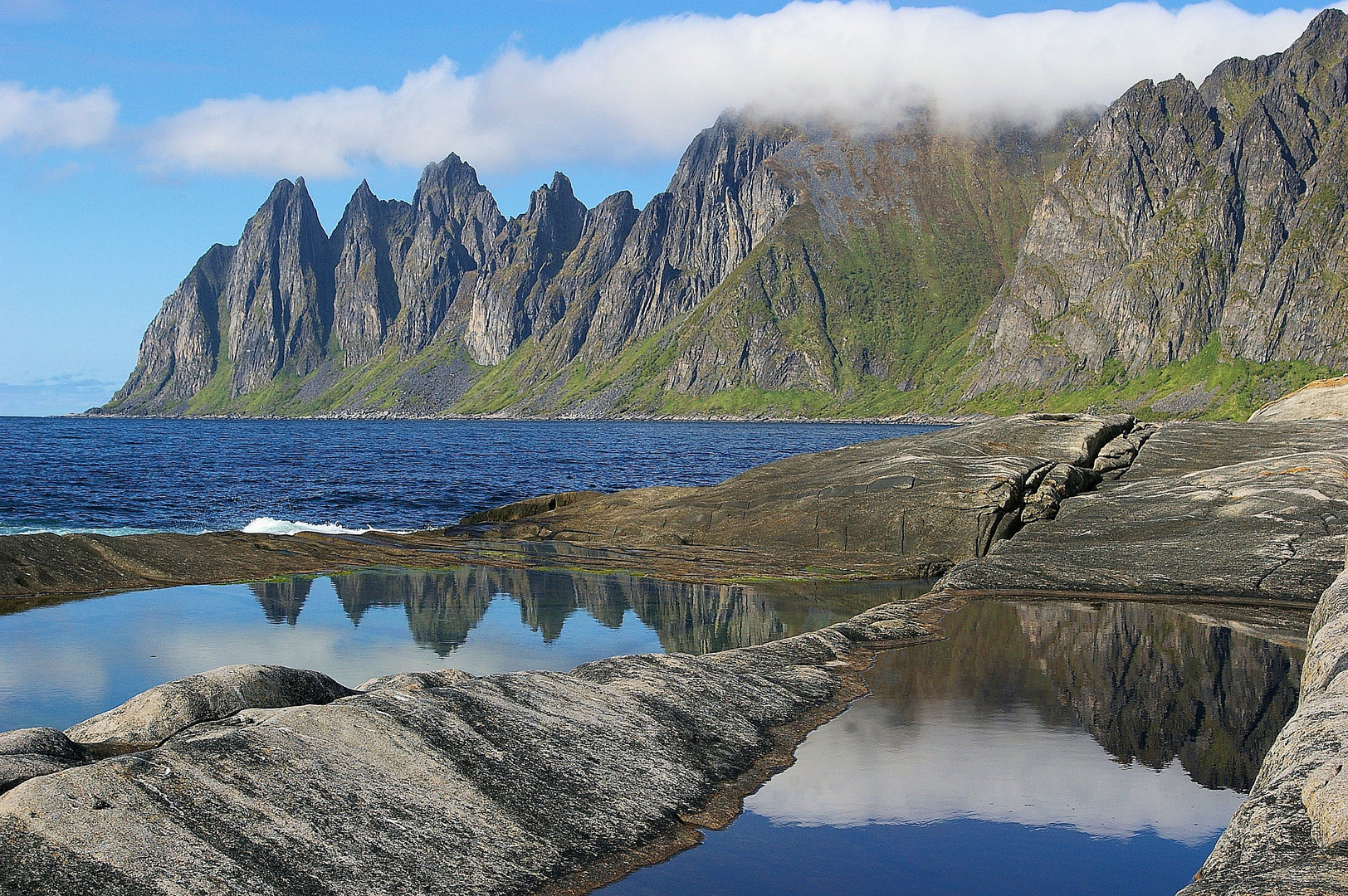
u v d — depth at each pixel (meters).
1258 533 33.69
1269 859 9.38
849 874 11.59
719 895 10.95
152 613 26.89
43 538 32.19
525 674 15.55
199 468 109.56
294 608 28.06
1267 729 17.55
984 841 12.60
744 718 16.62
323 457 138.38
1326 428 47.62
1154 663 22.56
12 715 17.23
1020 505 39.50
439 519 63.22
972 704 18.95
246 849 9.91
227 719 12.39
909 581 35.66
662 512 45.03
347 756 11.77
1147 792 14.41
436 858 10.66
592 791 12.76
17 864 8.91
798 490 43.84
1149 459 45.94
